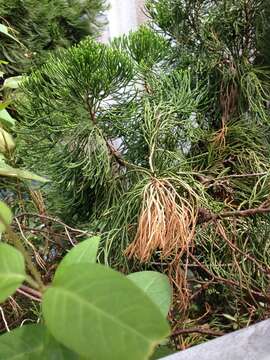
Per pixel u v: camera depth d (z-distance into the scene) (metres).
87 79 0.42
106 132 0.47
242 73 0.54
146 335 0.13
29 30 0.95
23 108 0.48
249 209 0.42
